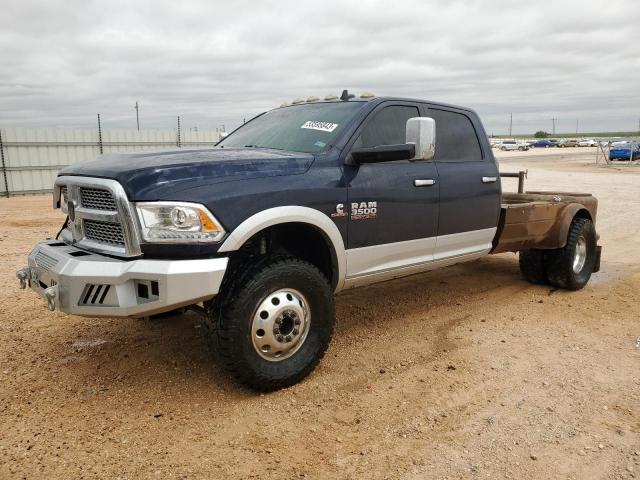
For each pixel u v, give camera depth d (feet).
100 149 76.43
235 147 15.47
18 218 43.73
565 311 18.61
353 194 13.69
